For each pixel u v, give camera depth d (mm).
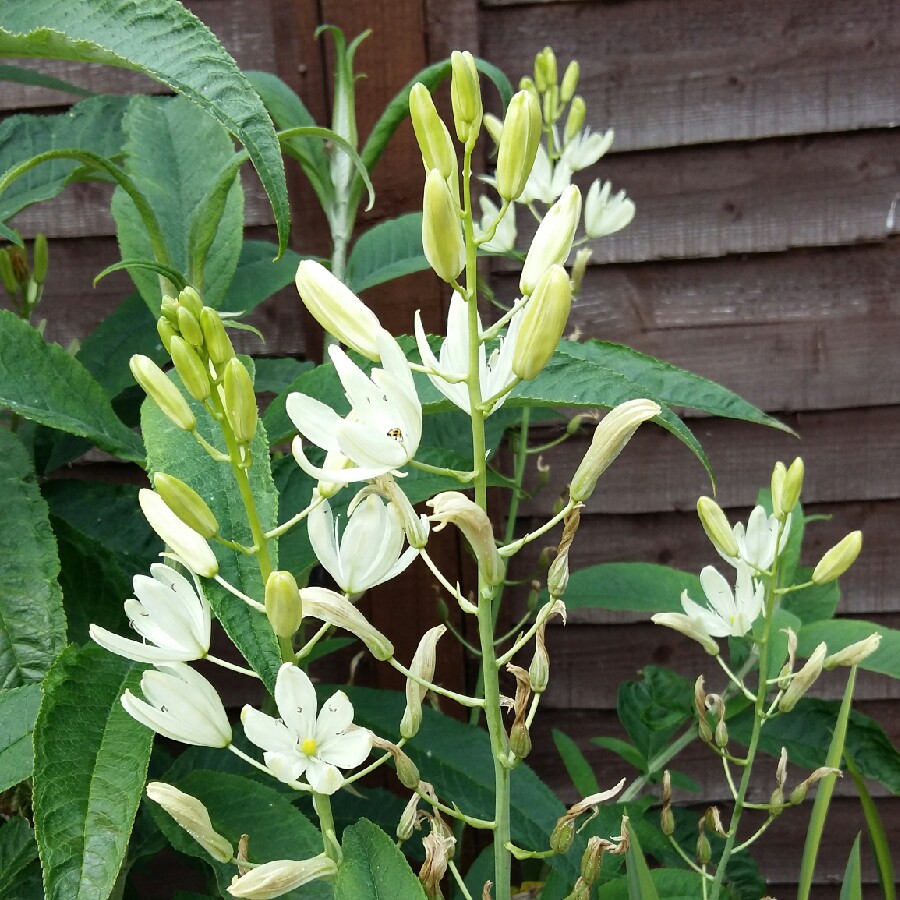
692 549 887
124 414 614
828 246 809
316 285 305
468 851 875
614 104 783
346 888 306
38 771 330
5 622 409
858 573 889
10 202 532
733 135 781
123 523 553
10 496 428
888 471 855
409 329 776
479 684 729
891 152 782
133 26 339
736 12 757
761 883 714
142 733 349
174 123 553
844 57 761
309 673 867
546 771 951
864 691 900
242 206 531
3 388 411
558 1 756
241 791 406
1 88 766
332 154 653
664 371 488
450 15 729
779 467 436
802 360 834
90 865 317
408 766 344
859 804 942
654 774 667
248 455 307
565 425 852
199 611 319
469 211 304
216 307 520
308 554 469
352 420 317
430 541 809
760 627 570
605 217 638
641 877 390
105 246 806
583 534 889
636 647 905
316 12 717
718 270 825
